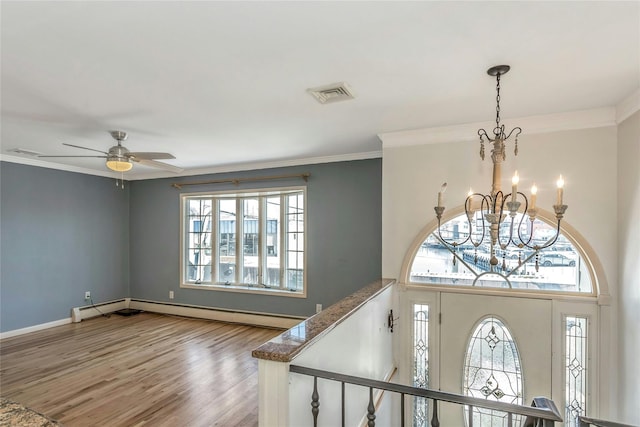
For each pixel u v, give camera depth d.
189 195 5.59
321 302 4.61
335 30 1.62
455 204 3.22
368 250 4.37
